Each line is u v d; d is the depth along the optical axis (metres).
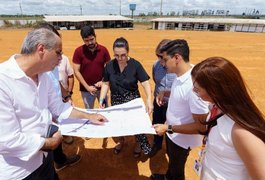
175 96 2.35
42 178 2.30
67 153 4.21
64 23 51.34
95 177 3.63
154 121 3.95
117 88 3.47
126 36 25.20
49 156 2.39
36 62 1.73
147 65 11.55
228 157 1.46
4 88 1.64
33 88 1.85
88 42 3.95
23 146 1.77
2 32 28.08
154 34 28.88
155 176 3.52
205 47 18.17
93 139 4.67
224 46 18.92
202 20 51.31
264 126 1.31
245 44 20.41
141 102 2.84
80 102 6.72
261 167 1.21
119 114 2.58
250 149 1.25
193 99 2.07
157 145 4.12
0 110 1.63
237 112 1.34
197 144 2.65
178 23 52.38
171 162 2.81
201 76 1.44
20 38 20.95
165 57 2.24
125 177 3.65
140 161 4.03
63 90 3.77
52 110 2.43
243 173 1.45
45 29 1.74
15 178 1.93
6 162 1.88
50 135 2.05
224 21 49.31
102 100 3.55
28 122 1.88
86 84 4.28
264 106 6.66
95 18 54.56
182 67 2.21
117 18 56.62
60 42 1.79
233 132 1.36
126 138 4.70
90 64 4.19
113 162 4.00
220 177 1.55
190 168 3.95
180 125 2.27
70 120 2.48
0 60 11.79
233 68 1.39
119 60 3.13
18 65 1.74
